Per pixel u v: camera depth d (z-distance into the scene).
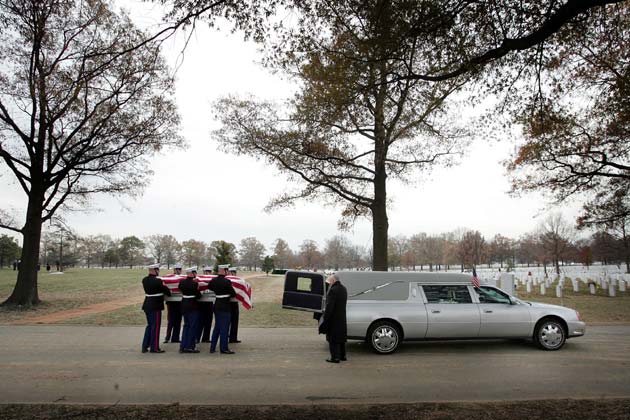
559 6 6.85
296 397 6.55
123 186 22.77
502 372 8.15
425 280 10.74
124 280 44.47
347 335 10.02
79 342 11.66
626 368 8.44
